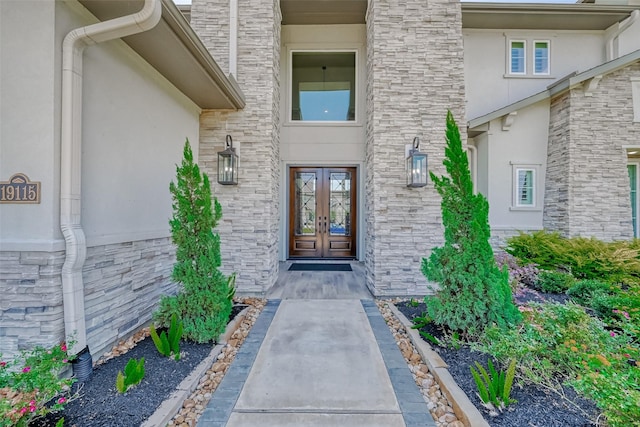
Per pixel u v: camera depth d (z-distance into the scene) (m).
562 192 6.30
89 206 2.62
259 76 5.00
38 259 2.26
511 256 5.18
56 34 2.30
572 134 6.15
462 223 2.87
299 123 7.16
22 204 2.28
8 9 2.29
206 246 2.90
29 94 2.29
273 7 5.11
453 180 2.93
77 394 1.96
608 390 1.63
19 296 2.26
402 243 4.78
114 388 2.17
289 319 3.76
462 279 2.77
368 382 2.43
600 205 6.12
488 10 6.85
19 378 1.74
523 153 6.71
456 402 2.04
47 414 1.87
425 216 4.80
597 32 7.50
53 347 2.13
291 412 2.09
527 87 7.47
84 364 2.29
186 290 2.90
